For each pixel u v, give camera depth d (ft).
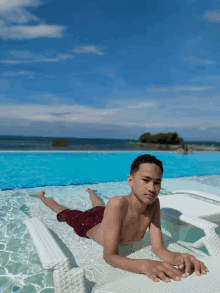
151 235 6.41
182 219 7.86
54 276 4.47
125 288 4.43
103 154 38.47
